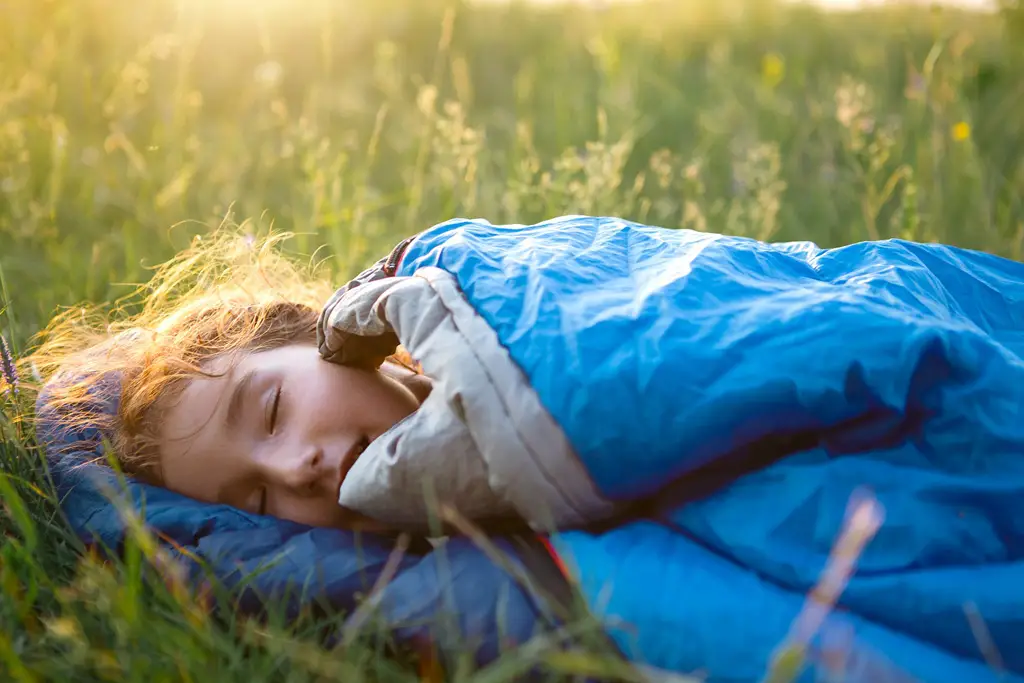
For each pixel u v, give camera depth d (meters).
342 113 4.07
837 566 0.96
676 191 3.31
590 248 1.49
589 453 1.24
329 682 1.22
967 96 3.47
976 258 1.67
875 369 1.21
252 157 3.48
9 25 3.63
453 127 2.69
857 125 2.88
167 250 2.69
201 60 4.22
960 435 1.23
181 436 1.54
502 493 1.28
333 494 1.48
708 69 4.67
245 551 1.43
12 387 1.76
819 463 1.23
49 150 3.10
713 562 1.23
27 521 1.40
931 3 3.10
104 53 3.91
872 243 1.56
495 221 2.71
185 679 1.16
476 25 5.62
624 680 1.19
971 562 1.20
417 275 1.41
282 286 1.99
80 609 1.33
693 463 1.24
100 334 2.12
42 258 2.68
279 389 1.51
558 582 1.30
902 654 1.11
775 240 2.98
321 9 4.79
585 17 5.73
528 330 1.28
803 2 5.90
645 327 1.28
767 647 1.13
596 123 3.71
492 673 1.10
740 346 1.24
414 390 1.64
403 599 1.30
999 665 1.13
